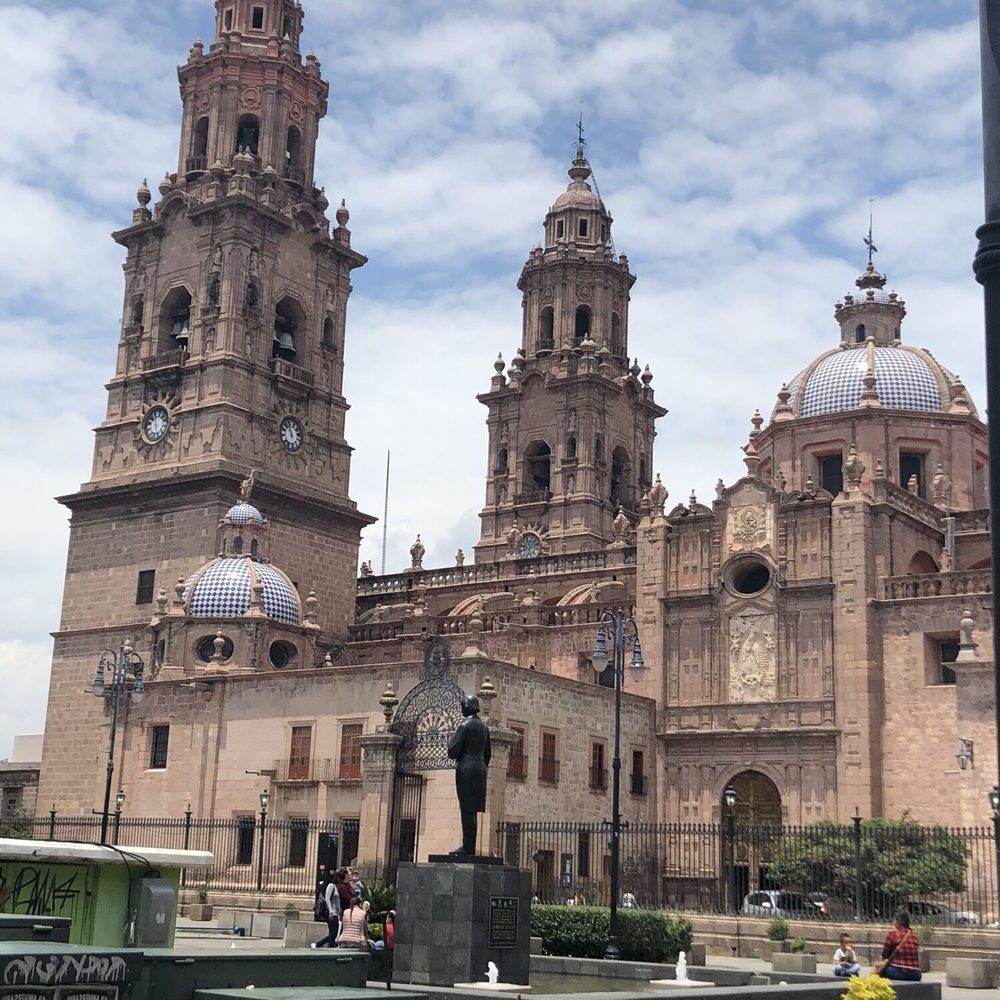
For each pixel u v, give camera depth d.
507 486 102.62
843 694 62.56
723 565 67.44
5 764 99.75
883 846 52.28
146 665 81.38
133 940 26.22
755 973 34.94
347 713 63.00
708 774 65.94
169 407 86.12
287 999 18.38
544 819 59.62
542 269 106.06
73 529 87.81
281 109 93.00
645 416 105.88
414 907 30.80
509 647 73.00
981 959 40.44
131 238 91.56
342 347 93.38
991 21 11.12
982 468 81.19
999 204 11.16
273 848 63.31
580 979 35.62
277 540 85.44
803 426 80.88
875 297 86.81
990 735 57.25
